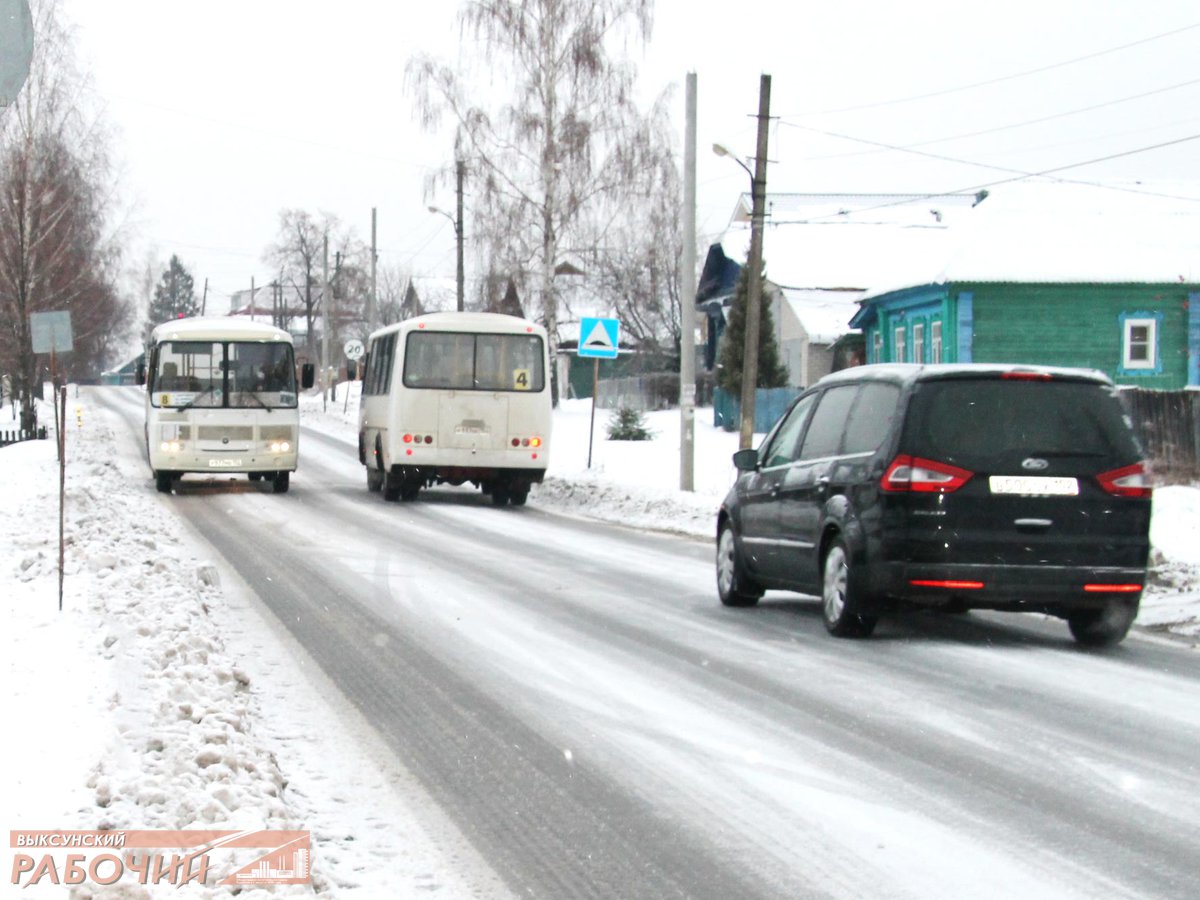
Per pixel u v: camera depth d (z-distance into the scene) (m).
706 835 6.38
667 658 10.81
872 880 5.75
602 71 46.94
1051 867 5.90
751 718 8.72
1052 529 11.03
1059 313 40.44
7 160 48.00
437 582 15.34
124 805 6.00
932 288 41.34
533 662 10.62
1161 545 16.66
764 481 13.36
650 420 54.47
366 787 7.18
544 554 18.75
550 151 46.91
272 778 6.74
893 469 11.13
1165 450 29.88
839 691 9.55
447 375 27.56
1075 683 9.88
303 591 14.48
